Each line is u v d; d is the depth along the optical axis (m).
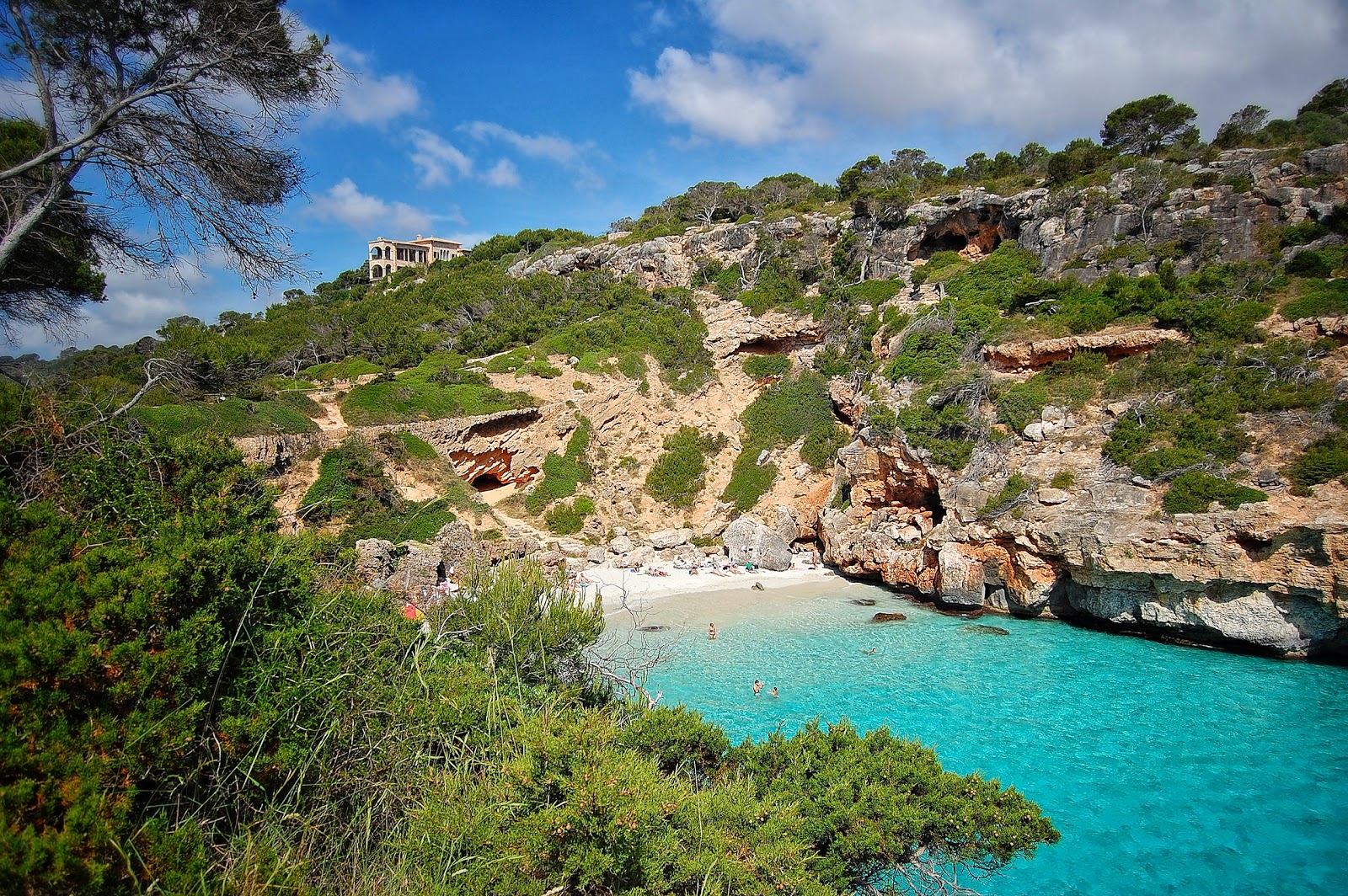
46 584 5.27
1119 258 45.50
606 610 34.84
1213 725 21.59
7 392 7.10
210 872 4.97
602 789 5.91
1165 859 15.24
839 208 70.12
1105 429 33.88
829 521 44.84
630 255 73.88
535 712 8.16
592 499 47.94
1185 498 28.39
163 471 8.08
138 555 5.98
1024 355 40.62
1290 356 31.67
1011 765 19.19
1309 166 41.97
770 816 8.52
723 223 74.94
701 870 6.81
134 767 4.86
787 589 39.44
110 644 5.30
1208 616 27.95
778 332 58.88
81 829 4.25
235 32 11.66
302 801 6.21
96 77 11.48
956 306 47.94
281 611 7.36
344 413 40.94
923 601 37.12
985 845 9.20
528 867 5.78
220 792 5.77
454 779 6.71
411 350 56.00
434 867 5.94
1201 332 35.66
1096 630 31.47
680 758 10.41
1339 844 15.74
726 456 53.91
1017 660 27.48
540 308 68.12
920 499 41.56
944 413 39.19
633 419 53.84
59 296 15.45
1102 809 17.14
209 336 43.91
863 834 8.73
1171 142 55.06
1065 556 30.97
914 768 10.28
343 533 32.62
